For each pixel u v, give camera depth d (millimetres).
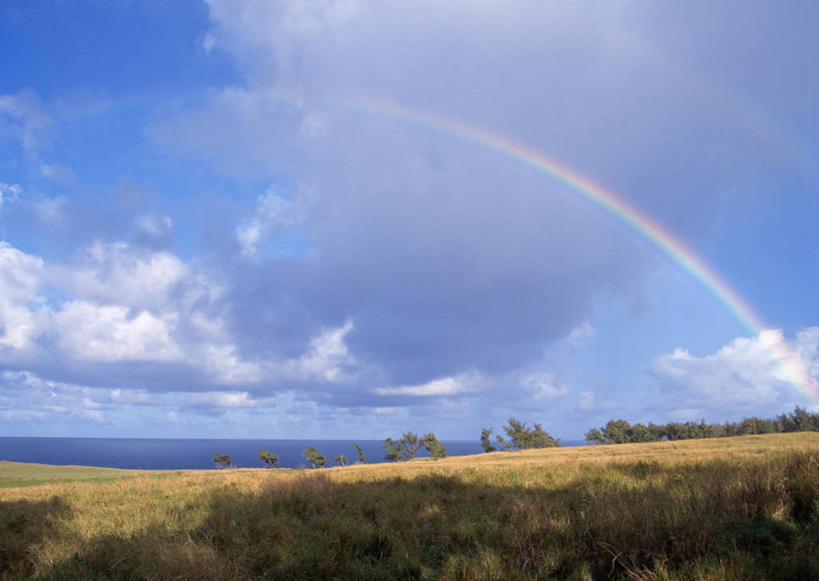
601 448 58625
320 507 9453
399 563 5898
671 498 6691
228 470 31812
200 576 5457
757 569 4578
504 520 7426
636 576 4797
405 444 115312
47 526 9047
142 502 11742
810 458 7832
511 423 129750
